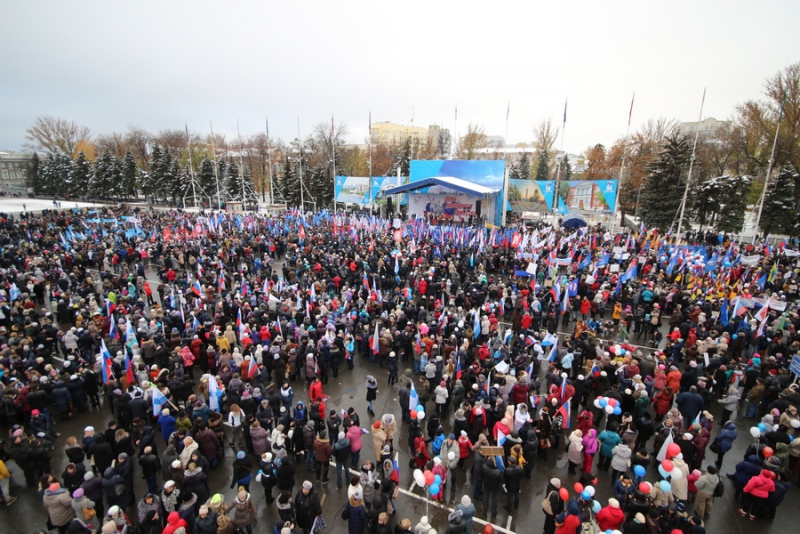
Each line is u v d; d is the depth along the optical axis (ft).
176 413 39.22
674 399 44.55
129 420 40.04
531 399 42.14
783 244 97.35
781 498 30.40
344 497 33.65
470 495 33.96
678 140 147.43
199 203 234.79
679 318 60.90
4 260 87.71
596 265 81.87
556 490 27.40
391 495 29.22
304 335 51.70
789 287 71.82
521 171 233.96
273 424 40.83
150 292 73.67
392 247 98.02
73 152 327.26
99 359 46.96
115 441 34.55
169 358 46.70
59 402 42.42
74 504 27.09
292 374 49.96
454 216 158.61
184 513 27.50
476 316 56.18
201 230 125.59
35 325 53.72
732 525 31.19
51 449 36.27
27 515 31.94
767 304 54.03
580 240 107.14
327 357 51.39
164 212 189.47
